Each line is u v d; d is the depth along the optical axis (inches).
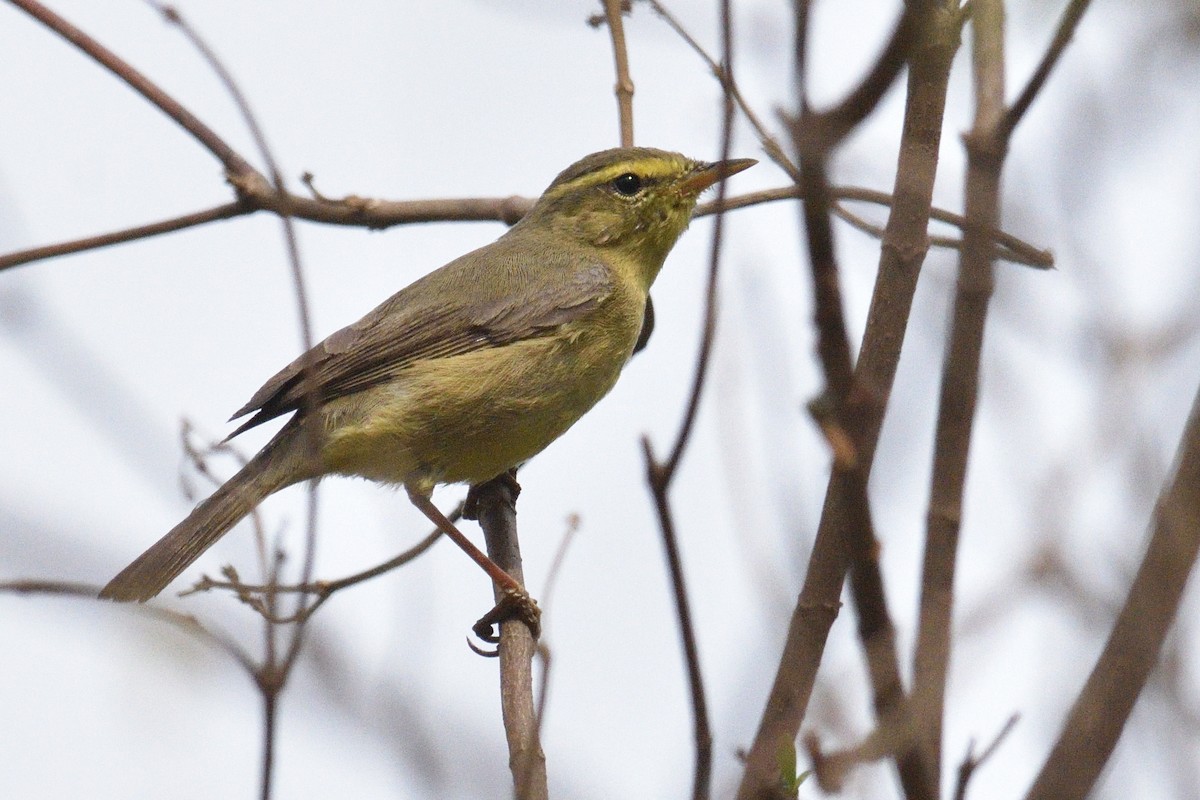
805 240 179.5
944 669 216.5
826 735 215.9
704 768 220.1
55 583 265.6
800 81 181.9
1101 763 198.7
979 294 243.6
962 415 241.4
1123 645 201.3
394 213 508.4
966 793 212.4
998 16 265.9
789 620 240.4
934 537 237.1
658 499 233.0
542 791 301.0
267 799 260.4
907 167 270.8
